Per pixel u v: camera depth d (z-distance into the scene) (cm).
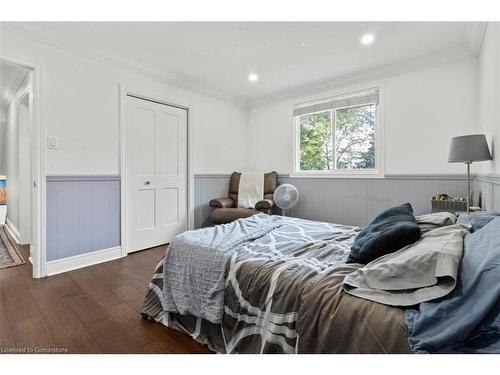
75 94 264
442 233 119
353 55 293
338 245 162
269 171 456
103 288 218
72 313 177
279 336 110
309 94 401
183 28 239
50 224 248
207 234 179
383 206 336
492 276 77
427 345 75
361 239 135
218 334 139
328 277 113
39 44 240
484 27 222
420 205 310
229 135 450
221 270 139
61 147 255
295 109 419
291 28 239
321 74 347
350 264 126
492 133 205
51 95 248
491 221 115
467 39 256
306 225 221
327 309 98
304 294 106
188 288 151
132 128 318
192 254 156
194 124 394
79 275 246
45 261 244
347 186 367
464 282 83
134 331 157
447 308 79
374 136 349
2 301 194
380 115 336
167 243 361
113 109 296
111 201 294
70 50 260
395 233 118
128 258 298
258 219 235
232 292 133
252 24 234
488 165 221
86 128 273
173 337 152
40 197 241
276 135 445
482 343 73
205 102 409
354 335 89
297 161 425
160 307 167
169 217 365
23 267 265
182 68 328
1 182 481
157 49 278
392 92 327
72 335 153
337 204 378
